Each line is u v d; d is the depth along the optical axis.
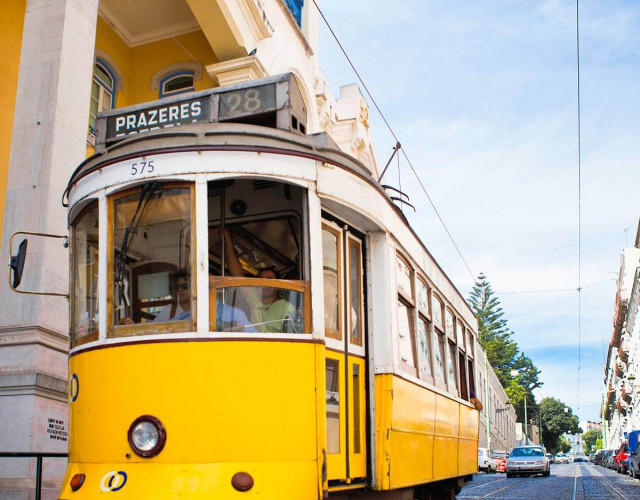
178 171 4.79
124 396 4.60
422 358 7.52
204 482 4.34
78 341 5.08
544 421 124.44
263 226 5.52
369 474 5.82
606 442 119.25
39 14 10.46
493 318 73.38
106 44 15.38
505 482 25.61
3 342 9.02
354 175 5.66
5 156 11.06
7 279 9.31
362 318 6.04
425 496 8.47
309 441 4.70
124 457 4.51
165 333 4.61
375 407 5.96
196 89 15.77
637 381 52.81
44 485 8.62
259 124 5.47
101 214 4.97
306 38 19.67
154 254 4.80
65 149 10.00
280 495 4.45
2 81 11.23
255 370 4.61
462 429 9.77
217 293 4.69
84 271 5.17
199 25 15.84
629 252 57.03
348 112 21.78
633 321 55.12
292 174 5.03
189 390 4.50
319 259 5.09
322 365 4.92
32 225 9.48
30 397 8.70
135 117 5.52
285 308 4.88
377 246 6.26
